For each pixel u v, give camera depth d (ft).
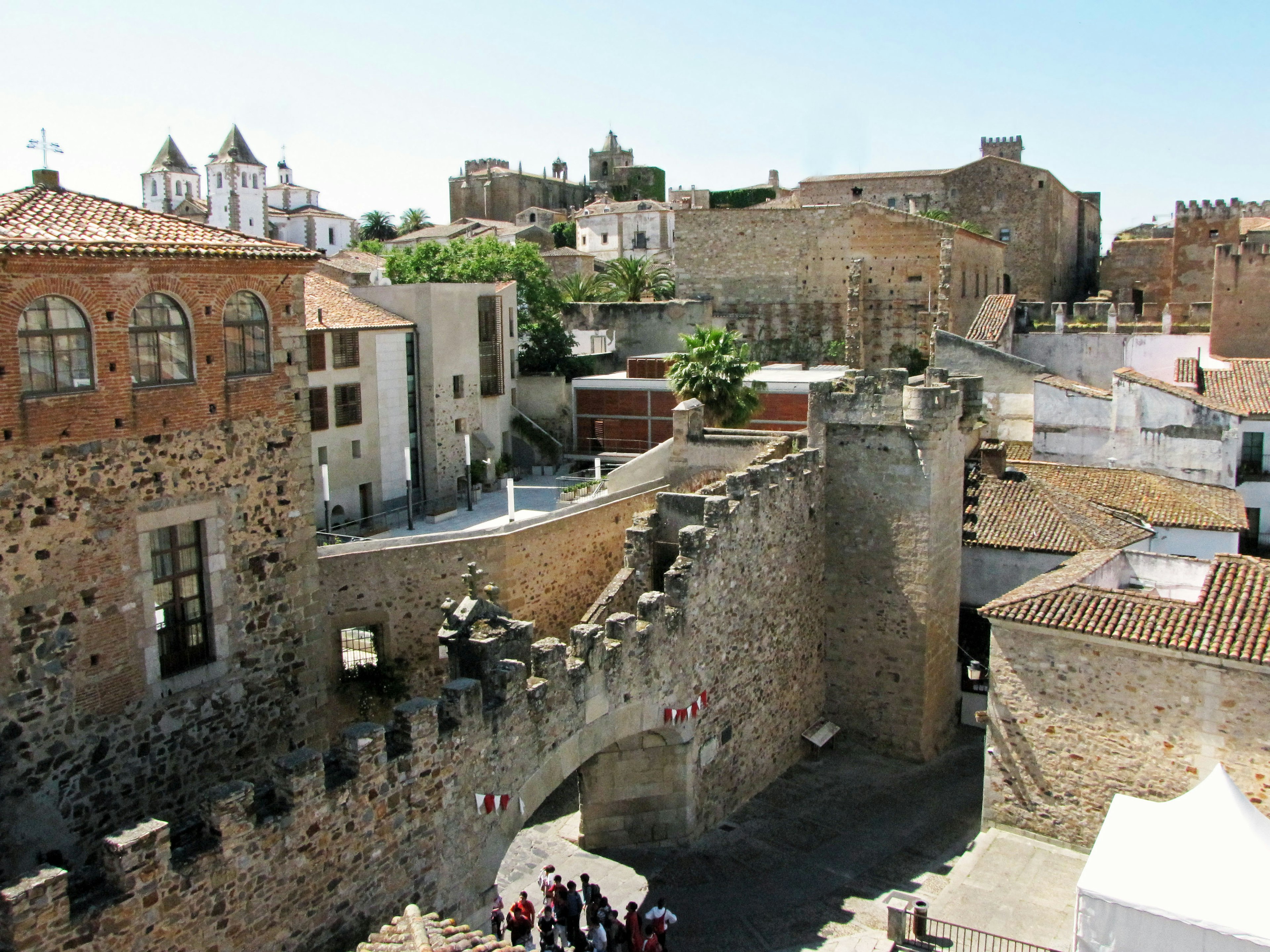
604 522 122.01
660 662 83.97
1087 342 188.24
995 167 281.74
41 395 58.39
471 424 181.78
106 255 60.29
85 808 61.87
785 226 230.07
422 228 456.45
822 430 113.50
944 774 108.37
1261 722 75.46
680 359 154.61
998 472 130.31
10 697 57.67
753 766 102.17
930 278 218.79
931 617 110.52
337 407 153.79
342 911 57.26
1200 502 128.98
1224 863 61.67
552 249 406.00
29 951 43.11
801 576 109.60
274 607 73.77
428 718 61.62
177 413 66.03
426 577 103.19
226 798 51.16
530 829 95.50
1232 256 207.51
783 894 84.12
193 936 49.78
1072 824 84.69
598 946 71.26
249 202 417.69
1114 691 81.51
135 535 63.98
